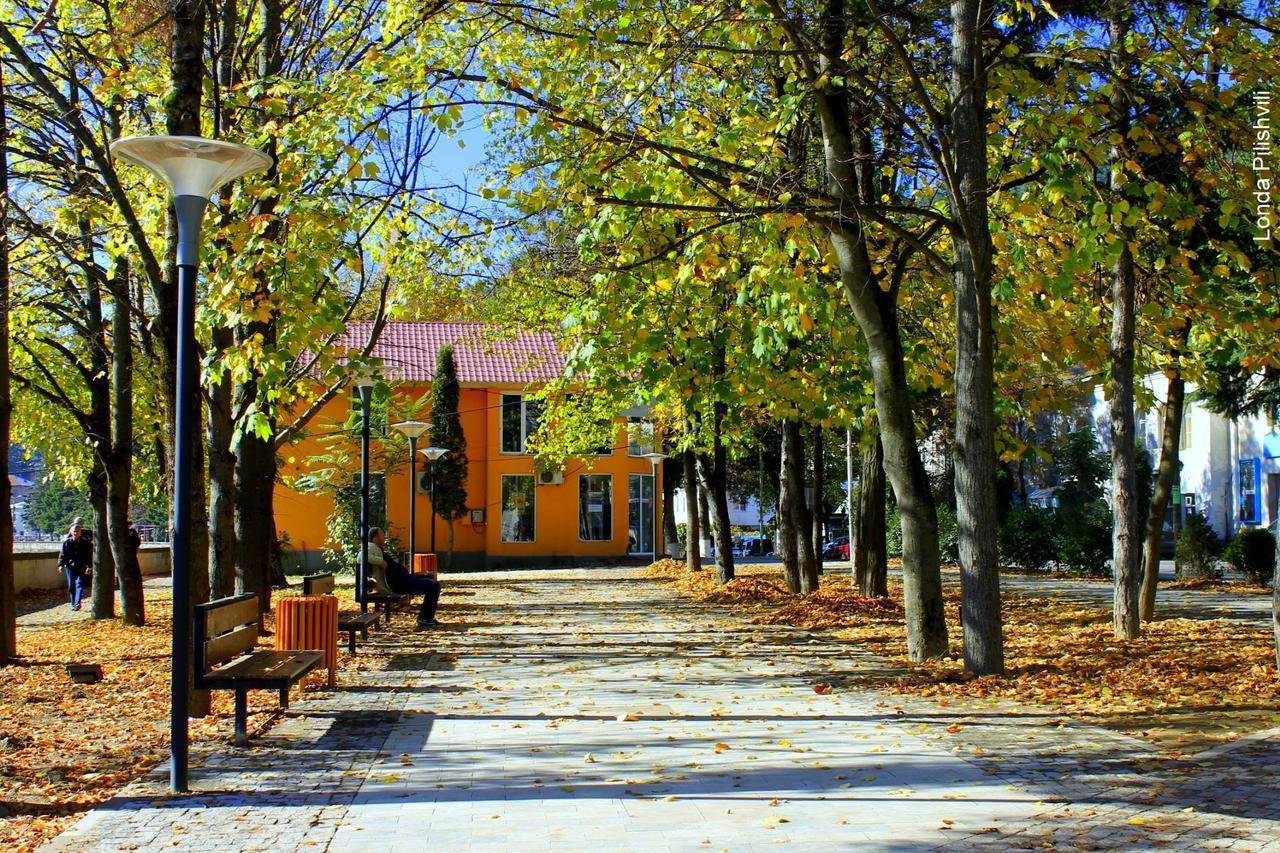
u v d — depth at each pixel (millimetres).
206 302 10539
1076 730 8531
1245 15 12125
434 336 49781
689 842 5836
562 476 48000
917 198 14594
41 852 5754
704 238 11438
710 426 24938
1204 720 8688
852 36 12523
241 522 17266
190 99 10961
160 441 26109
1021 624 17188
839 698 10516
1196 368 14367
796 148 14617
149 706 10516
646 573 39500
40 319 19125
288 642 11891
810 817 6281
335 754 8227
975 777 7125
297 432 18359
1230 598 21922
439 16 11883
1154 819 5977
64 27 14430
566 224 14789
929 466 41781
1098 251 9945
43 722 9633
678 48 10852
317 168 10766
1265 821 5855
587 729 9164
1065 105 11727
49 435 28234
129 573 20328
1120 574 14461
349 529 35906
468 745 8547
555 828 6141
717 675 12375
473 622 20016
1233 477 43406
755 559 55312
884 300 13828
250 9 14703
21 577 32344
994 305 13156
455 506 44594
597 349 12516
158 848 5816
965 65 11422
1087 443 45312
